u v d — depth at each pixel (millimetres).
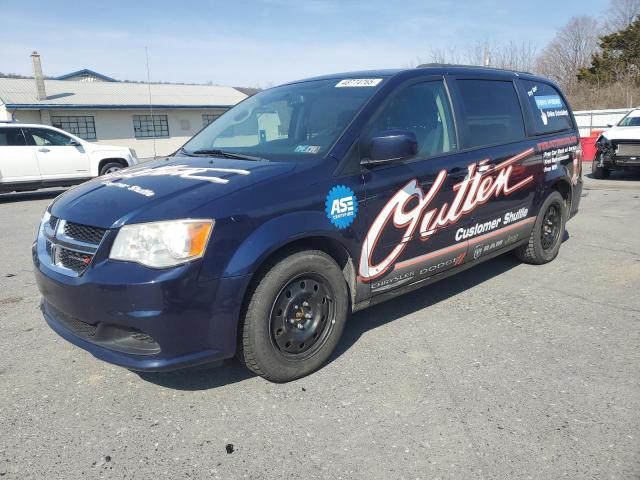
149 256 2570
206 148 3957
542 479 2270
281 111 3873
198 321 2660
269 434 2617
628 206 8867
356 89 3686
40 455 2477
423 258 3727
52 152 12227
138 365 2641
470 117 4145
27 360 3406
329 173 3123
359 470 2350
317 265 3039
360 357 3387
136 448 2523
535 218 4969
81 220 2777
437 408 2809
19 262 5906
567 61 44594
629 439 2523
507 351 3447
